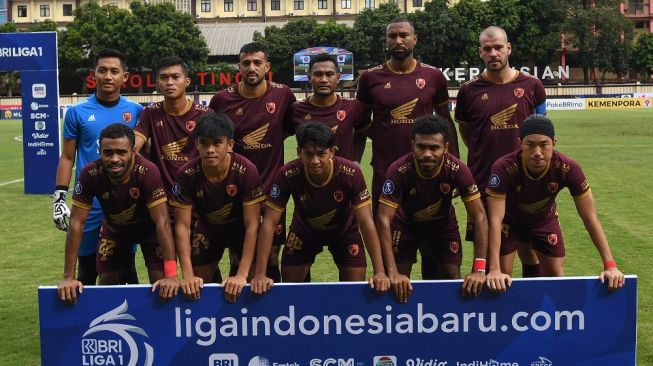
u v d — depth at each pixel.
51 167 14.23
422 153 4.84
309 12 73.50
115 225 5.33
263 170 6.22
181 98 5.91
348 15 72.81
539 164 4.94
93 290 4.39
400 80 6.40
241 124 6.16
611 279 4.36
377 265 4.85
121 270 5.68
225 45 67.62
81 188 4.93
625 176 15.42
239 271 4.80
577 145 22.67
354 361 4.44
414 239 5.70
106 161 4.75
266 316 4.39
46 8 74.31
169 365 4.46
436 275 6.21
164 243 4.91
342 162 5.05
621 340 4.41
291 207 11.84
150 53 56.19
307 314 4.39
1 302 6.81
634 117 37.53
